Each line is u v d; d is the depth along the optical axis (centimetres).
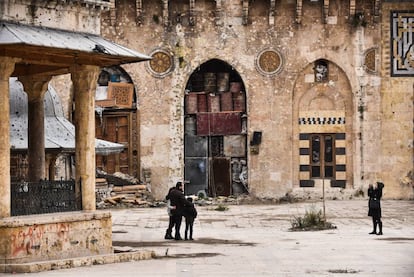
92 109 2166
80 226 2095
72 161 3650
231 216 3609
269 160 4400
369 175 4406
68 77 4325
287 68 4397
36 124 2339
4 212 1973
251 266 2042
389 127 4409
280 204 4244
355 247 2475
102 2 2186
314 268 2005
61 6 2094
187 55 4388
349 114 4425
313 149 4438
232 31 4400
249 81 4406
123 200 4194
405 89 4403
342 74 4425
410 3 4388
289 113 4406
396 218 3484
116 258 2120
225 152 4466
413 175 4397
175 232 2767
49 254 2020
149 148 4406
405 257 2227
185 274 1883
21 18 2012
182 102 4403
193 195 4447
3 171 1972
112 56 2089
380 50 4406
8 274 1878
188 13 4384
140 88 4400
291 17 4406
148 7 4384
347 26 4406
